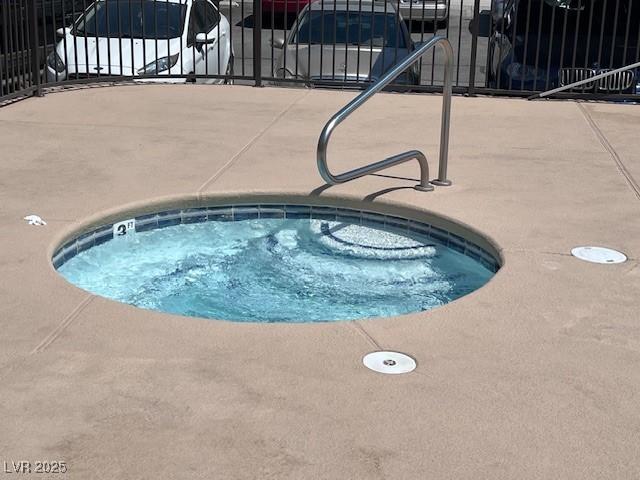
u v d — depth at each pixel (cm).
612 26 948
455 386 307
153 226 526
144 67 928
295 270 485
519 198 536
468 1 1984
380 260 496
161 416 284
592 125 766
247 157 626
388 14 1033
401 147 665
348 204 536
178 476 252
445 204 519
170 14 1041
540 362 328
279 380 309
